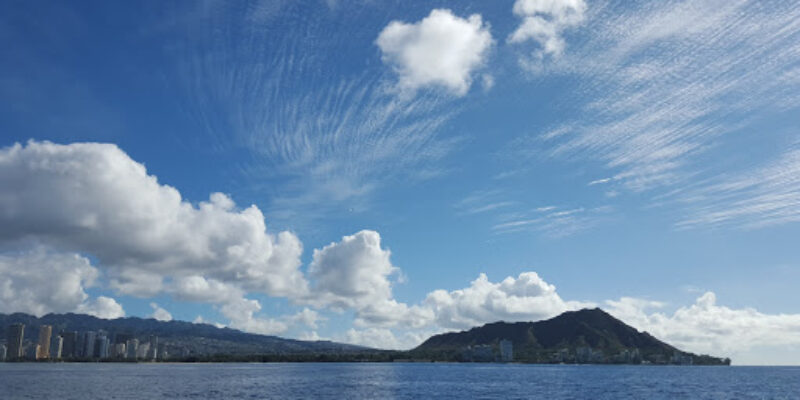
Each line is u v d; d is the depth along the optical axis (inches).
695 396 7362.2
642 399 6776.6
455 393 7436.0
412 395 7037.4
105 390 7549.2
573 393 7623.0
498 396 6988.2
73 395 6722.4
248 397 6535.4
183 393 7101.4
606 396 7175.2
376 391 7677.2
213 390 7652.6
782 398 7160.4
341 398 6476.4
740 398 7126.0
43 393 7003.0
